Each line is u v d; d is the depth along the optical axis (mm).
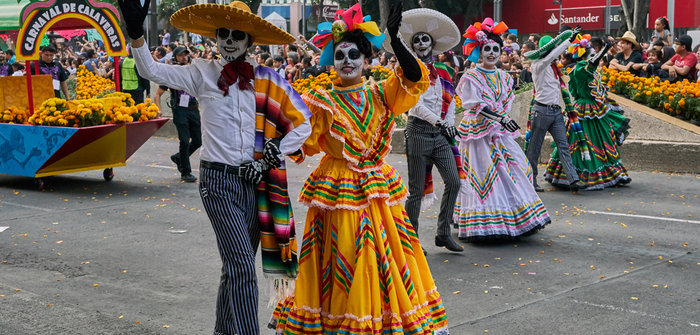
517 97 11516
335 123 3514
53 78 11102
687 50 11055
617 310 4344
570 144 8820
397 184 3619
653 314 4266
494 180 6148
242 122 3396
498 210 6133
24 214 7418
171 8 44625
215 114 3385
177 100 9430
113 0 31406
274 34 3436
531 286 4879
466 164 6227
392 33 3465
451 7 39906
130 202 8102
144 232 6574
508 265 5441
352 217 3426
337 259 3402
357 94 3586
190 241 6219
